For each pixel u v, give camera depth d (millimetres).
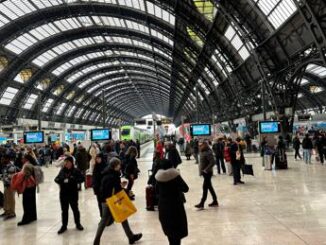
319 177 14500
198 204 9438
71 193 7824
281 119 23797
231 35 28000
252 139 31922
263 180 14453
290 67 21922
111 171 6566
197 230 7223
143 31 42375
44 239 7176
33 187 8891
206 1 25875
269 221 7680
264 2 20953
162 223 5457
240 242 6281
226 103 41031
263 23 22594
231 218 8125
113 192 6422
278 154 18375
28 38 40938
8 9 34469
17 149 23000
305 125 37250
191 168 21781
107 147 12133
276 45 22703
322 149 20281
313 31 16234
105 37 48344
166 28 35781
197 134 27484
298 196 10453
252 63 27953
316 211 8422
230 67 31812
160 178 5461
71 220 8922
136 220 8492
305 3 15656
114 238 7031
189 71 46562
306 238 6305
